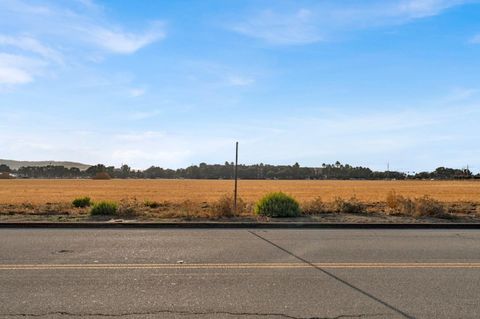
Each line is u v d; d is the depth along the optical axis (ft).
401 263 28.53
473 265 28.02
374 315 18.60
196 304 19.85
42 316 18.21
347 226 48.52
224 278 24.36
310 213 59.36
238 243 36.42
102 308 19.22
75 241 37.11
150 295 21.13
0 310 18.92
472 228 48.98
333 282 23.71
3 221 48.60
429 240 38.88
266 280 24.02
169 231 44.42
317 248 34.09
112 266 27.09
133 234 41.93
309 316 18.45
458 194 178.19
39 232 43.21
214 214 54.65
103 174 592.60
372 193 187.93
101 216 54.85
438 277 24.90
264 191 209.05
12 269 26.21
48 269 26.23
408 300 20.62
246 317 18.29
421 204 57.72
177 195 165.27
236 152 57.21
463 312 18.98
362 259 29.78
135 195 164.76
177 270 26.16
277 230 45.85
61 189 235.81
